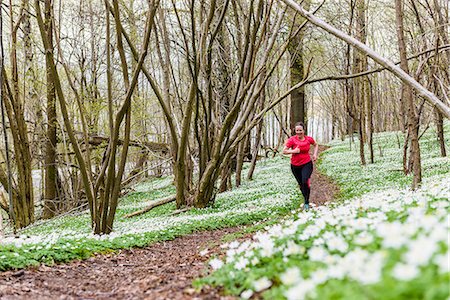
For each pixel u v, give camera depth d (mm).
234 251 6105
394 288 2707
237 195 23094
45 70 25391
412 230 3988
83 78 27797
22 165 21188
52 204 26438
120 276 7980
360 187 20750
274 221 12117
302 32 23625
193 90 18188
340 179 25219
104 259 9828
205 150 19453
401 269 2754
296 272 3924
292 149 14227
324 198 20328
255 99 18641
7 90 20281
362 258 3549
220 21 18016
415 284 2678
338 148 46188
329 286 3449
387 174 23547
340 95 55188
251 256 5746
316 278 3510
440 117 26109
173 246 11656
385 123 64062
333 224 6168
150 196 31609
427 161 24750
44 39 12547
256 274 4848
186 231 13492
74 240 10867
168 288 5922
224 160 19312
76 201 27875
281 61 33719
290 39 17562
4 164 24703
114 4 13070
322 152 45875
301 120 29859
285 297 3828
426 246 2996
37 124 24906
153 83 17922
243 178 32594
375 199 9883
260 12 18844
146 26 13609
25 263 8367
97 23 26469
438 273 2895
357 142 49281
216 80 23844
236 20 19953
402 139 42562
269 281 4492
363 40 26391
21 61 22578
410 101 14555
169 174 47906
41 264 8680
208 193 19578
